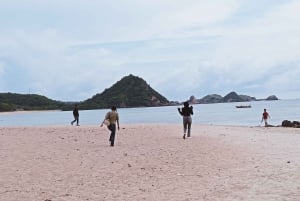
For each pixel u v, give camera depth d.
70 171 13.10
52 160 15.69
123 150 18.64
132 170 13.08
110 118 20.50
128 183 11.05
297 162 13.73
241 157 15.49
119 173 12.57
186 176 11.86
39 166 14.21
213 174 12.04
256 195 9.12
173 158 15.58
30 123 75.25
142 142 22.27
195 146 19.62
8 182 11.45
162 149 18.62
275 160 14.38
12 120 100.81
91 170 13.23
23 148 20.02
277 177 11.09
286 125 40.59
